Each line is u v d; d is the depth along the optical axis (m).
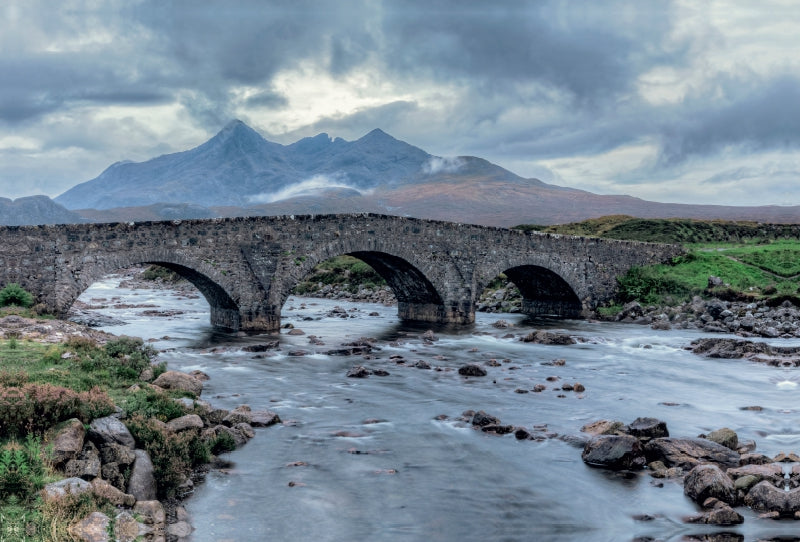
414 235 52.41
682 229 108.56
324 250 48.34
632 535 15.09
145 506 14.65
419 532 15.16
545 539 14.88
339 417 24.66
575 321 59.56
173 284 107.50
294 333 46.91
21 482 13.25
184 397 24.03
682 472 18.98
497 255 57.06
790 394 29.81
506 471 19.16
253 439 21.53
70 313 58.19
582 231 117.56
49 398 16.38
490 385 30.89
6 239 37.44
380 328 52.50
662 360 38.84
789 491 16.47
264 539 14.54
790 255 70.50
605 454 19.70
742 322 51.28
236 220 45.09
